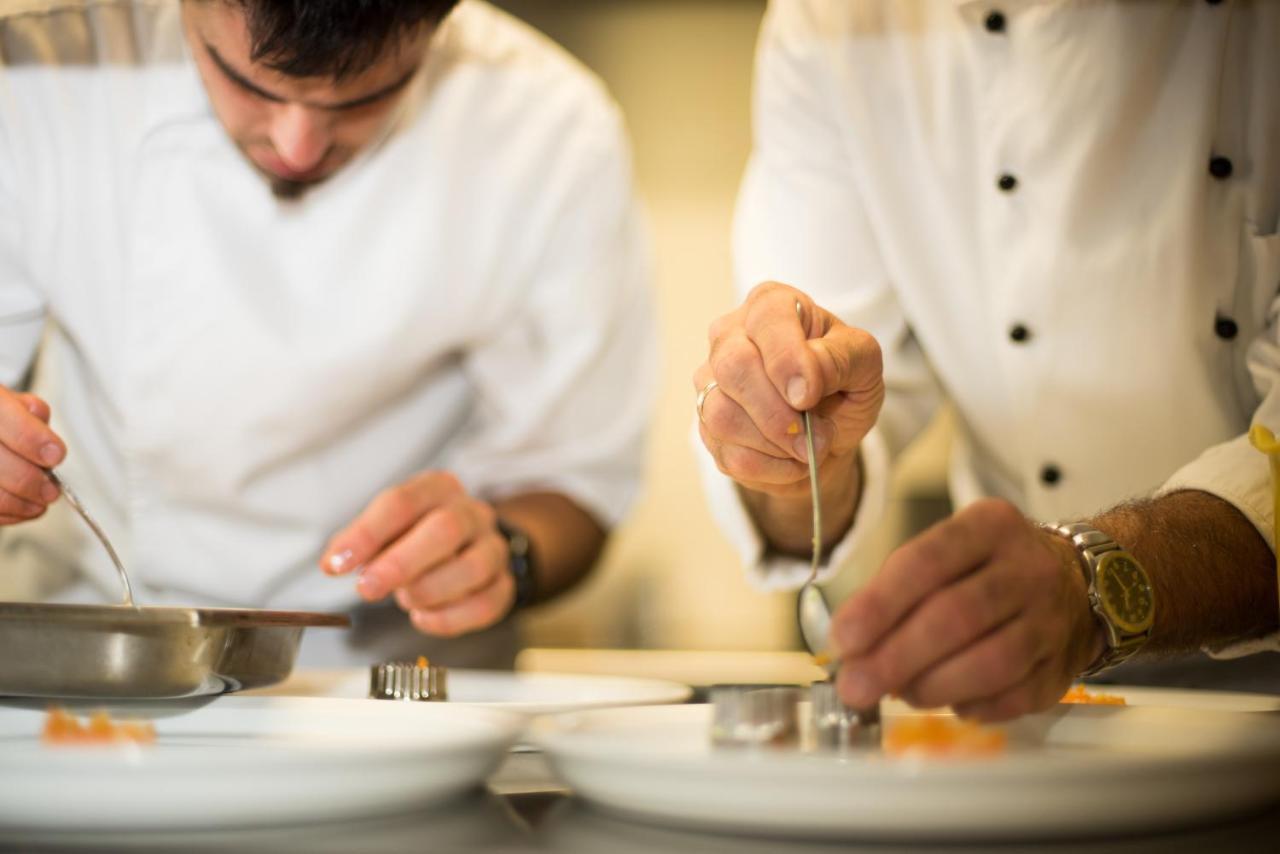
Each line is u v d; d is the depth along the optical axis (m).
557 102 1.59
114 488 1.50
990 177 1.19
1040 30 1.14
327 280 1.45
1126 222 1.14
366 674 1.13
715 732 0.64
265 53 1.01
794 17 1.29
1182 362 1.14
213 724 0.72
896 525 2.74
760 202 1.33
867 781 0.49
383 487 1.57
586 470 1.65
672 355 2.95
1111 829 0.52
